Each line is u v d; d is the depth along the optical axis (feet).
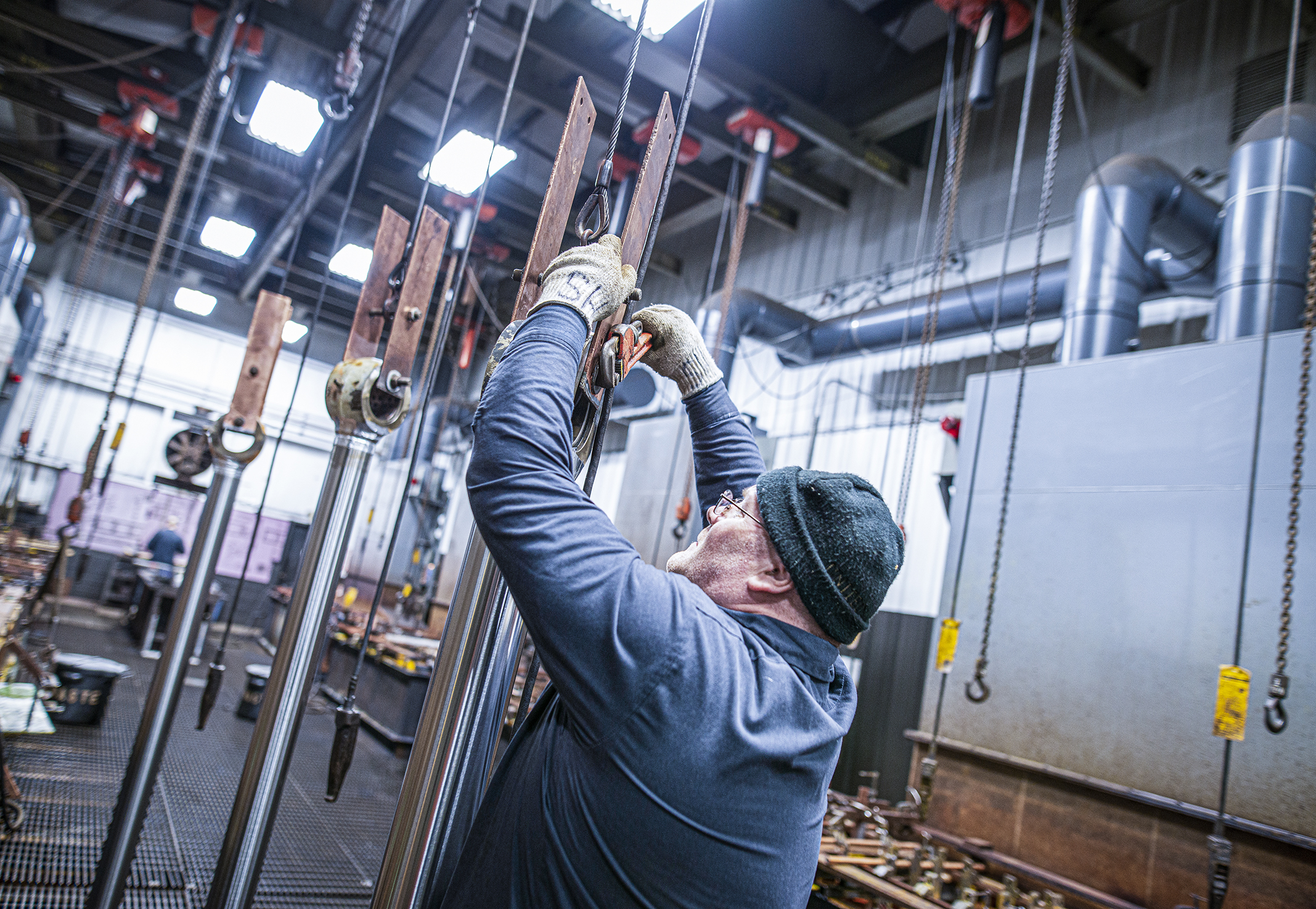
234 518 45.88
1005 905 9.68
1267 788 9.72
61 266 45.14
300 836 13.21
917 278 23.72
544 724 2.94
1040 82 22.07
